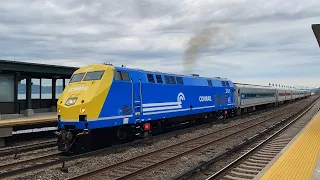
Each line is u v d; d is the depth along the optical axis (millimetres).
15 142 17984
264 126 24062
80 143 13594
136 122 15781
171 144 15938
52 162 10445
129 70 15648
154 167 10945
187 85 20891
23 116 21141
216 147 14844
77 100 13148
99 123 13312
